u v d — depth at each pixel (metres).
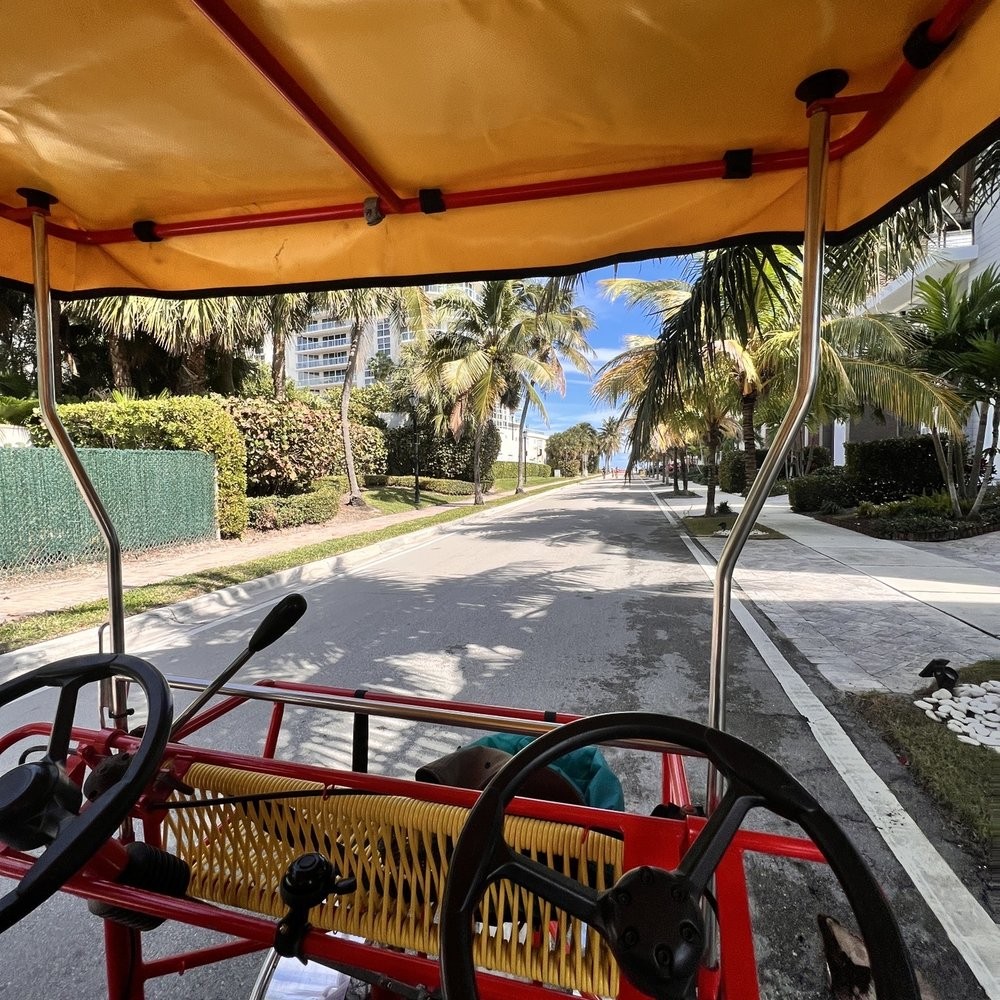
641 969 0.79
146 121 1.49
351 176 1.75
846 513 15.41
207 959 1.55
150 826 1.43
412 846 1.19
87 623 6.12
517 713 1.74
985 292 9.92
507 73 1.33
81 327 17.09
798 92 1.36
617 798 1.62
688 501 24.67
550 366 24.33
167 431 11.45
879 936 0.78
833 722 3.79
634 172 1.72
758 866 2.49
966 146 1.29
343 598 7.67
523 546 12.34
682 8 1.14
